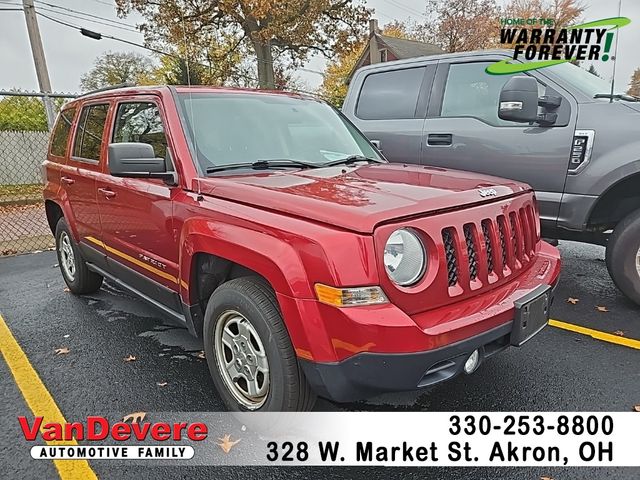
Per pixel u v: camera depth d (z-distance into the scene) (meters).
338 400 2.16
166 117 3.01
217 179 2.71
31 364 3.38
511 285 2.49
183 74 19.97
